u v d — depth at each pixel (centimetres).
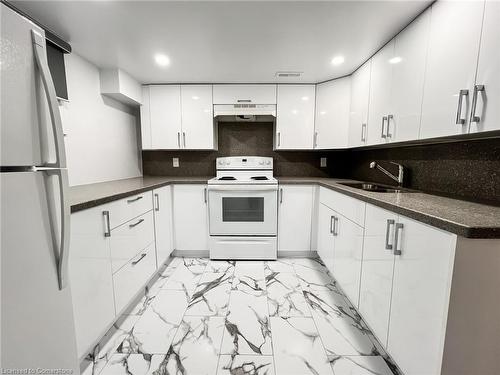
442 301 81
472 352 80
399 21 144
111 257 136
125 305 152
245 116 289
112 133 240
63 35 160
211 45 175
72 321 95
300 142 263
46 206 81
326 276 216
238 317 159
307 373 119
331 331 147
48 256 82
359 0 125
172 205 248
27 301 75
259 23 147
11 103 69
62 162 84
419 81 136
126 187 176
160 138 267
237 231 245
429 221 86
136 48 180
